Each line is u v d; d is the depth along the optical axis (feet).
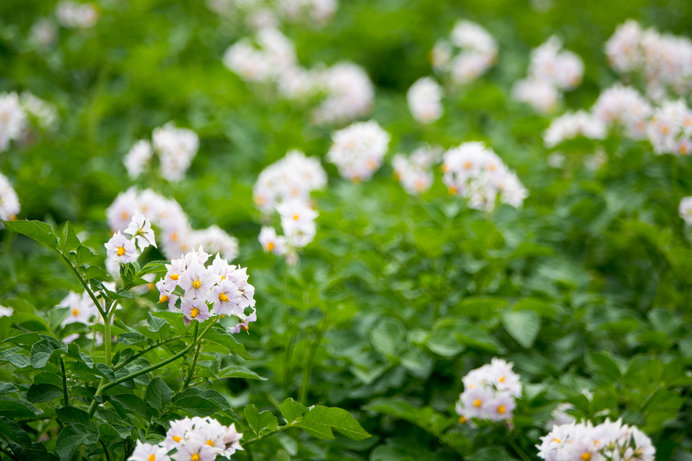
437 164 9.00
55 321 6.74
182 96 10.52
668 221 7.88
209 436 6.10
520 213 8.07
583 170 8.52
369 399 7.25
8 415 6.26
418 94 9.87
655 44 8.69
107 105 9.95
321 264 7.95
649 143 8.17
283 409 6.35
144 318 7.07
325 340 7.12
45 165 8.51
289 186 7.86
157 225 7.27
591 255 8.40
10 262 7.71
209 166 9.52
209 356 6.47
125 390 6.30
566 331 7.61
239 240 8.17
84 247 6.25
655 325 7.49
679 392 7.17
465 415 6.86
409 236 7.78
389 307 7.43
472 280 7.67
